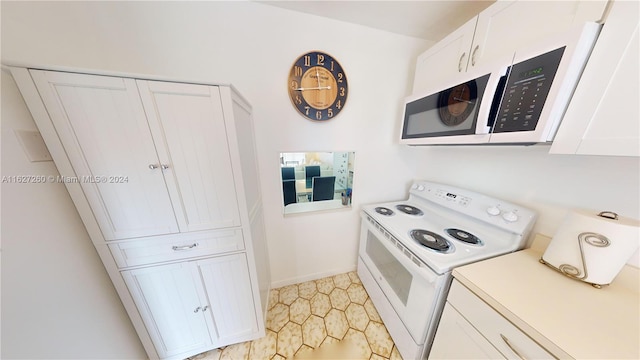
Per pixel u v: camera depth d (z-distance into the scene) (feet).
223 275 3.49
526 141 2.23
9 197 2.04
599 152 1.82
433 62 3.87
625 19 1.59
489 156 3.95
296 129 4.38
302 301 5.18
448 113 3.25
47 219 2.36
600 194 2.59
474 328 2.38
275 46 3.82
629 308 2.04
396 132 5.19
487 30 2.85
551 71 1.98
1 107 2.03
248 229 3.34
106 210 2.69
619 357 1.56
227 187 3.05
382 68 4.60
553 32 2.14
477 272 2.60
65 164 2.39
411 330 3.39
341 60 4.26
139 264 3.02
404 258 3.34
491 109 2.57
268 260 5.22
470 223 4.02
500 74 2.39
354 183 5.32
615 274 2.21
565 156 2.87
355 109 4.69
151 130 2.58
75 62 2.95
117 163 2.58
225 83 2.63
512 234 3.29
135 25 3.12
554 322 1.86
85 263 2.75
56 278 2.40
